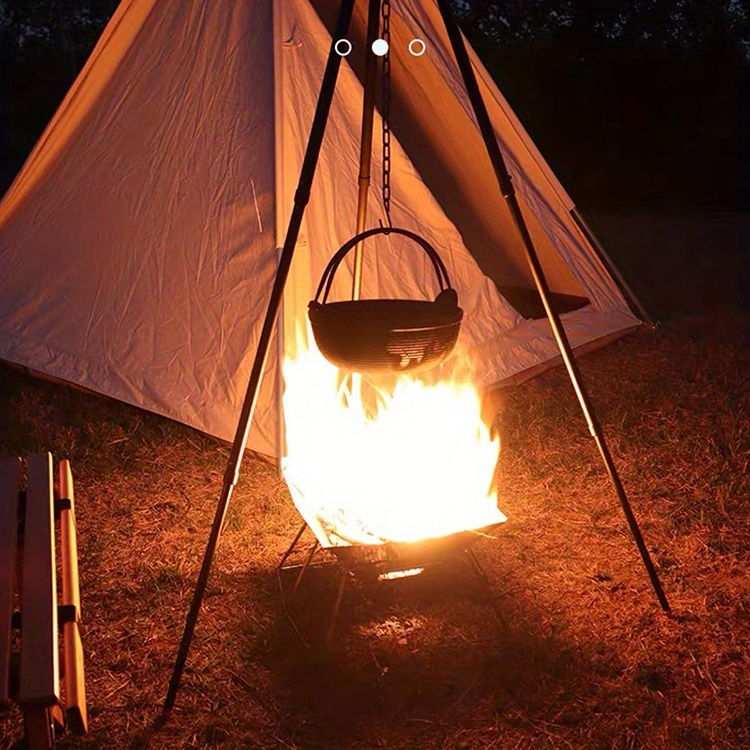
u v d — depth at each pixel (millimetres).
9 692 1879
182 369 4664
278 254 4504
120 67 4938
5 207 5301
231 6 4777
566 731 2539
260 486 4137
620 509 3881
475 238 6324
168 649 2963
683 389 5203
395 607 3174
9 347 5098
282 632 3039
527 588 3289
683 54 12516
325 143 4633
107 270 4984
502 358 5293
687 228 10594
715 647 2910
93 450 4449
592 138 12570
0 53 13156
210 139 4730
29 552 2393
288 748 2502
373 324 2783
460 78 5324
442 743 2508
